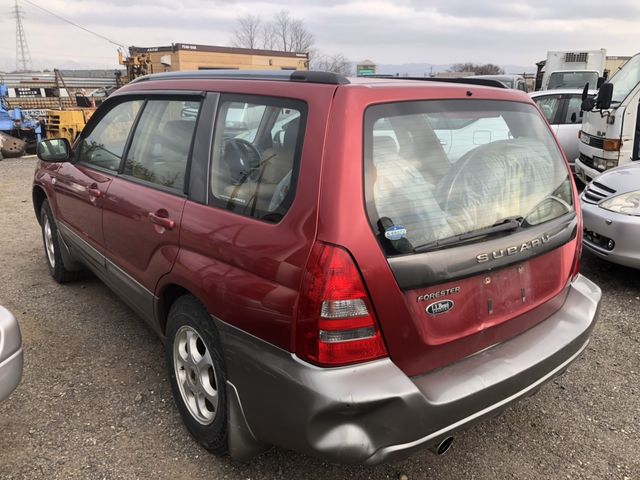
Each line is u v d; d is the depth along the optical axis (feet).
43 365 11.10
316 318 6.07
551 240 8.11
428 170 6.94
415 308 6.47
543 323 8.20
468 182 7.28
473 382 6.75
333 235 6.07
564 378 10.86
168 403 9.87
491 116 7.98
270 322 6.54
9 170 38.81
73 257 14.12
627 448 8.80
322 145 6.41
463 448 8.80
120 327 12.85
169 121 9.59
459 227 6.96
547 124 9.07
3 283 15.64
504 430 9.25
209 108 8.55
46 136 49.29
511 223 7.52
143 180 9.91
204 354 8.27
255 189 7.23
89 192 11.60
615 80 24.57
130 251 10.00
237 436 7.45
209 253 7.60
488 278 7.17
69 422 9.30
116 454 8.52
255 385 6.80
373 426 6.10
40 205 15.99
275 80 7.66
